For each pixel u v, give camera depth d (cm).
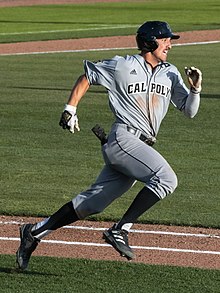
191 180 2750
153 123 1773
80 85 1761
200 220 2255
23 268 1792
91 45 6881
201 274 1803
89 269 1830
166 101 1784
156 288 1711
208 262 1900
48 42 7069
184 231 2156
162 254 1953
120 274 1798
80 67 5625
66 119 1742
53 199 2492
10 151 3183
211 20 9000
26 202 2448
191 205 2430
